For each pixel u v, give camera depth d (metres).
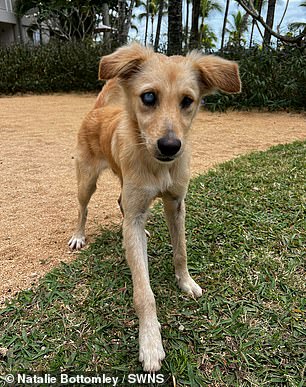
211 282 0.47
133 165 0.42
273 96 1.70
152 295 0.39
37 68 2.38
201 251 0.53
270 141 1.19
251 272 0.48
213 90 0.45
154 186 0.42
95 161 0.57
